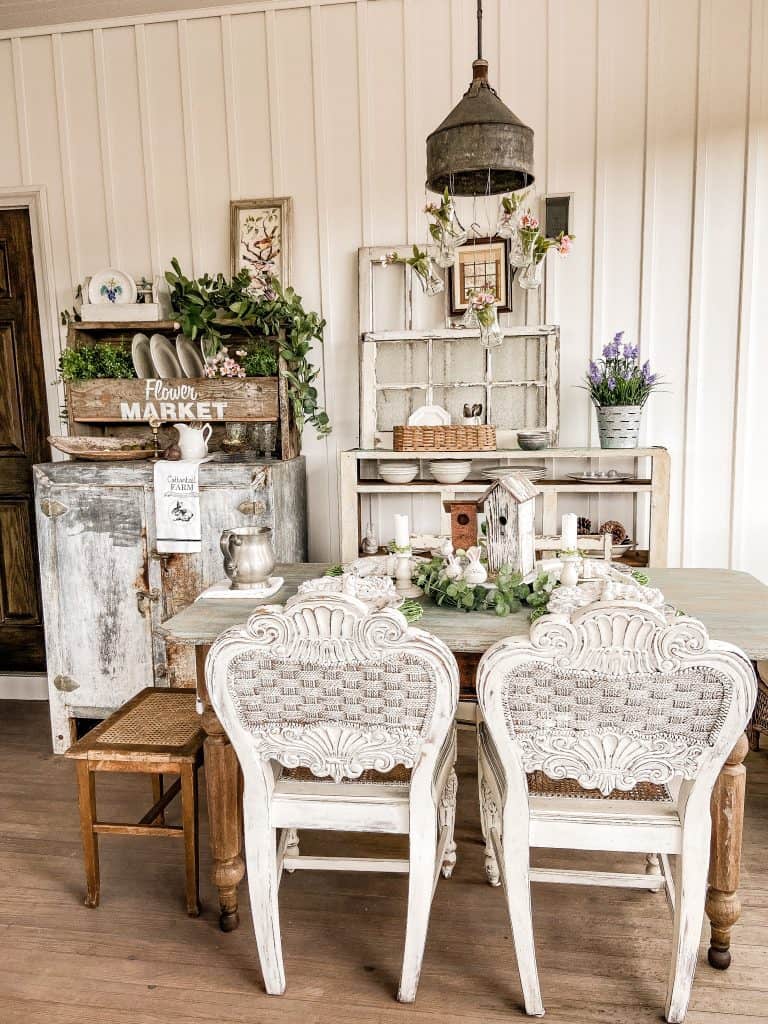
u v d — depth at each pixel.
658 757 1.53
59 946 1.98
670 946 1.94
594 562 2.34
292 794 1.72
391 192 3.34
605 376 3.09
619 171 3.19
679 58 3.09
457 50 3.22
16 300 3.66
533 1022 1.69
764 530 3.29
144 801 2.75
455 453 3.13
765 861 2.27
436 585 2.12
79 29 3.43
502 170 2.23
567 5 3.13
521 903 1.65
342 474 3.18
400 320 3.39
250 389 3.11
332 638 1.52
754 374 3.21
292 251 3.42
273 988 1.78
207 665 1.59
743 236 3.14
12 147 3.56
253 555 2.26
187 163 3.45
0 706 3.72
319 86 3.33
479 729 2.19
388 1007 1.75
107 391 3.17
